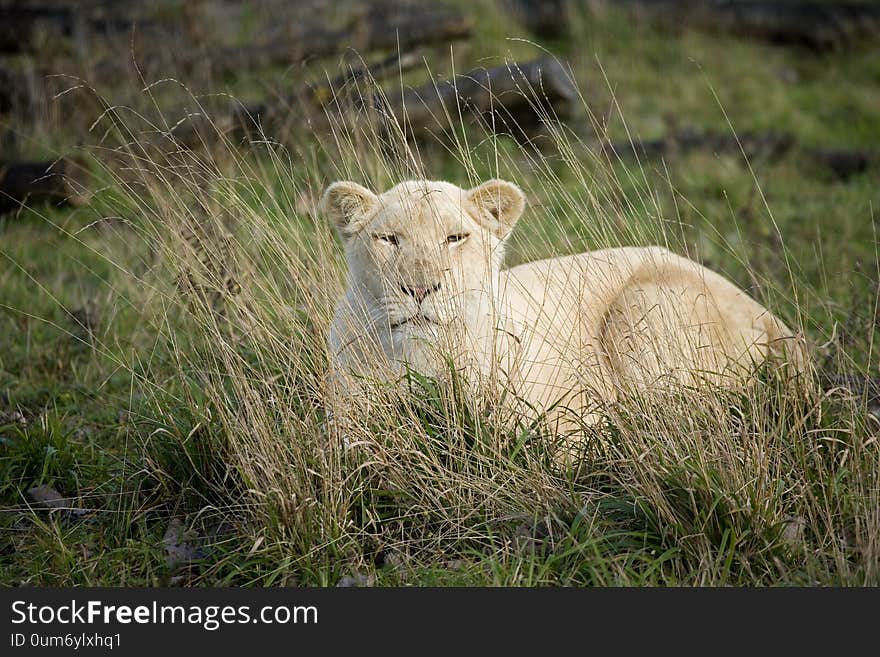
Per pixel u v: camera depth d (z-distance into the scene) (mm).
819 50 25516
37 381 11047
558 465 8078
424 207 8133
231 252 8922
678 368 8234
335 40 20016
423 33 20375
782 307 11211
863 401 8016
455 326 8078
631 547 7355
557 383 9016
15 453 9211
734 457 7531
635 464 7527
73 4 20750
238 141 15531
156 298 11203
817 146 20516
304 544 7547
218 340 8375
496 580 7059
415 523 7727
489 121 16266
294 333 8445
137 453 8922
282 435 8102
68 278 13398
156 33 18891
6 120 16688
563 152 9273
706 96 22547
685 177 17375
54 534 8102
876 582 6980
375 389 8031
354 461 7855
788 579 7059
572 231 12336
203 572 7641
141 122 15141
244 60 18922
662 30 25281
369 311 8320
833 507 7625
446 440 7965
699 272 9172
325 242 9156
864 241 14742
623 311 9273
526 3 24938
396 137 10344
